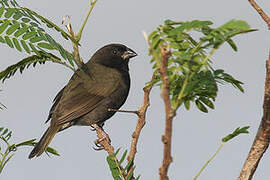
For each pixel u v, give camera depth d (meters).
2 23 7.11
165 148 3.95
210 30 4.67
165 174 4.02
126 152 6.27
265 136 4.98
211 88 5.54
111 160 6.26
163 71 3.87
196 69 4.70
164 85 3.87
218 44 4.51
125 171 6.19
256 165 5.05
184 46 5.39
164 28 4.85
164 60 3.87
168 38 5.41
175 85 5.60
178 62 4.83
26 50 6.97
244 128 5.07
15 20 7.27
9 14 7.30
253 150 5.07
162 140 3.93
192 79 5.48
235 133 5.04
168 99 3.88
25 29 7.14
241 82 5.64
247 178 5.06
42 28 7.47
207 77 5.50
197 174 4.99
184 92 4.53
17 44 6.99
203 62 4.66
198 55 5.14
